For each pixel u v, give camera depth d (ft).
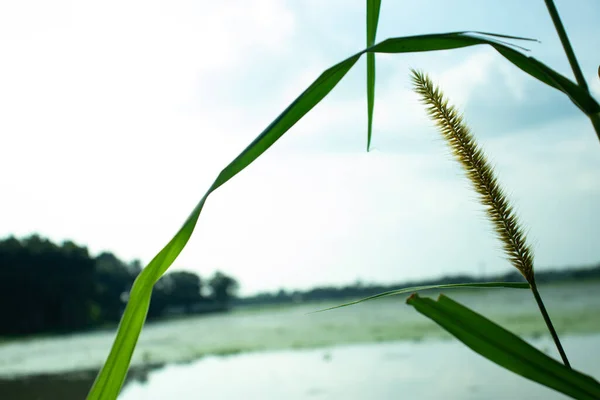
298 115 1.85
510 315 34.30
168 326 54.39
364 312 54.39
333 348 28.40
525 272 1.77
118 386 1.61
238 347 31.71
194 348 32.42
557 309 36.70
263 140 1.77
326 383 19.39
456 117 2.03
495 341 1.50
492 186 1.88
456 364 21.25
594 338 22.41
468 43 1.87
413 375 19.71
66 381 22.29
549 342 22.27
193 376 23.11
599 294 48.57
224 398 18.25
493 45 1.85
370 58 2.34
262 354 28.30
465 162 1.97
